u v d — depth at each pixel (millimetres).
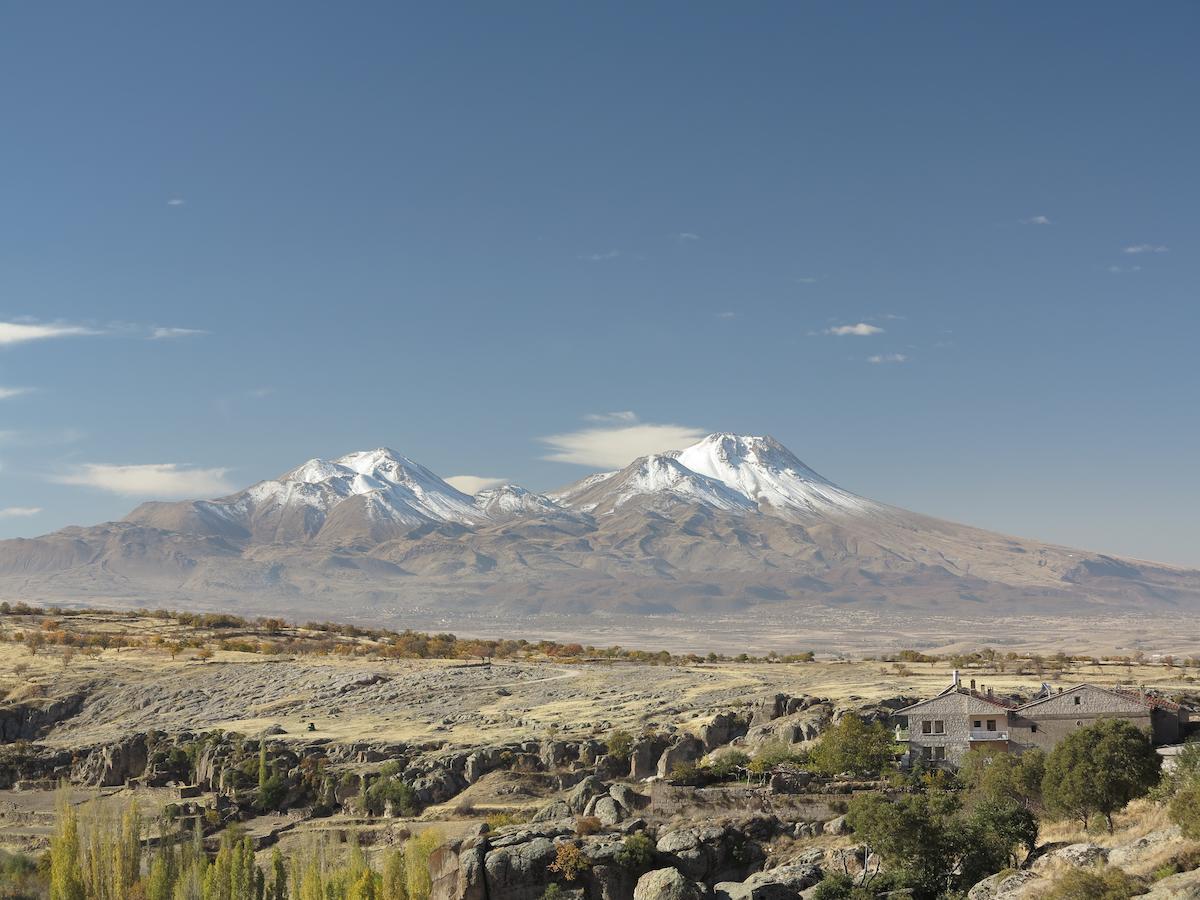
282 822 186125
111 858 148000
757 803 134500
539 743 196875
